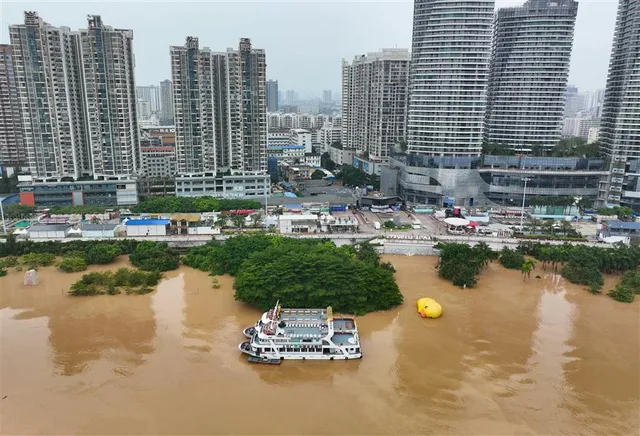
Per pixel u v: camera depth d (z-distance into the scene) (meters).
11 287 109.31
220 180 189.25
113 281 109.19
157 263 120.88
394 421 64.06
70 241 134.88
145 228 143.25
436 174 189.12
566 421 64.50
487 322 93.94
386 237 147.00
